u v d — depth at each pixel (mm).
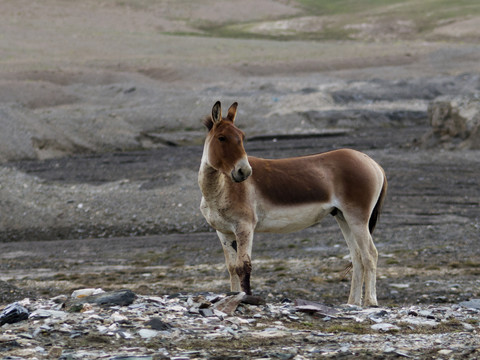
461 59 160625
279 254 34000
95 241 42906
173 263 33719
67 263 35469
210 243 39656
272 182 18453
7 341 12820
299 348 12820
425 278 25188
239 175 16234
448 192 52406
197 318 15469
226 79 142375
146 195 53969
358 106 109875
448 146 71188
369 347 12789
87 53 181250
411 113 103125
